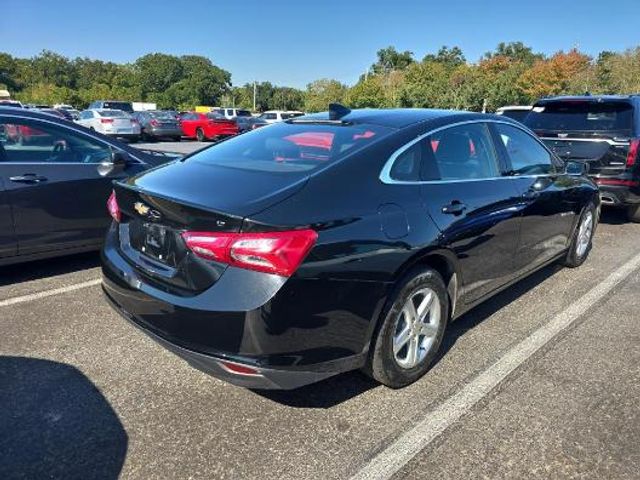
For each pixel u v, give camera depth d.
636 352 3.64
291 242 2.41
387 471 2.45
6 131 4.54
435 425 2.79
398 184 3.01
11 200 4.47
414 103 46.53
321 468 2.46
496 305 4.44
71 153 4.90
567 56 54.97
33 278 4.82
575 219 5.07
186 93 102.19
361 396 3.04
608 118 7.04
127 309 2.97
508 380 3.25
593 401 3.04
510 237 3.87
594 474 2.46
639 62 44.09
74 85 111.06
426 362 3.23
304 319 2.49
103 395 2.99
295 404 2.95
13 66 104.00
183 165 3.34
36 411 2.83
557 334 3.90
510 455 2.57
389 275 2.79
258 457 2.53
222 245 2.45
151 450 2.55
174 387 3.09
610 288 4.86
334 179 2.78
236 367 2.46
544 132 7.45
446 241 3.13
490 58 82.38
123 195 3.07
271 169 2.96
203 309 2.47
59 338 3.65
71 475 2.38
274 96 96.88
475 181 3.57
